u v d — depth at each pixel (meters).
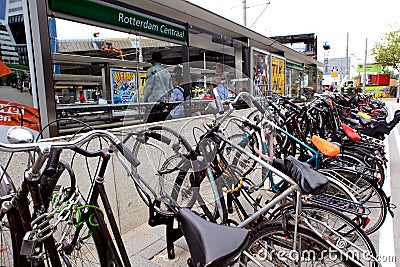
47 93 3.02
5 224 1.59
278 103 3.65
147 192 2.09
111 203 2.70
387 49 29.41
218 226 1.31
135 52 4.37
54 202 1.50
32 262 1.38
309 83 14.82
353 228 2.03
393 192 3.93
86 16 3.53
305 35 17.14
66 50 3.56
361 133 4.20
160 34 4.60
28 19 2.90
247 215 2.21
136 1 4.51
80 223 1.64
